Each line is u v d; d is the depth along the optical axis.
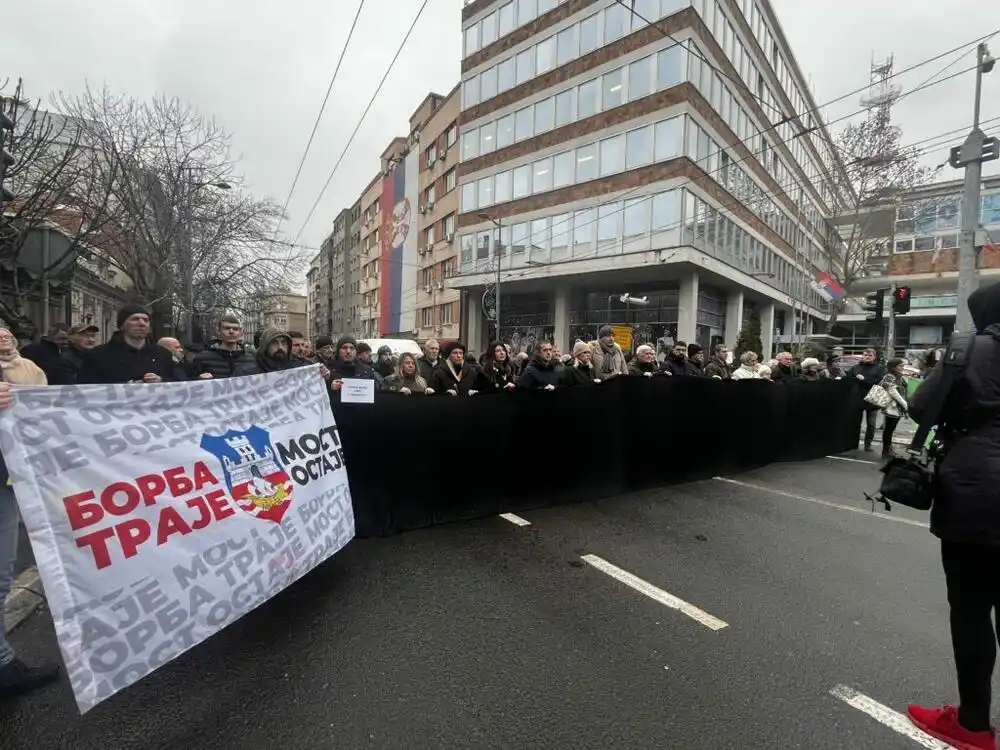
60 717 2.13
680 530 4.52
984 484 1.92
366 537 4.13
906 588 3.47
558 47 23.86
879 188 22.55
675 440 6.12
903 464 2.17
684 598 3.26
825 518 4.94
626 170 21.16
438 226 35.16
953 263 34.19
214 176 17.39
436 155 35.22
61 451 2.05
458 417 4.59
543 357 5.54
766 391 7.21
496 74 26.91
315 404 3.42
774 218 29.25
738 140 22.98
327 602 3.11
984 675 2.01
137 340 4.08
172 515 2.32
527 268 24.31
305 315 107.56
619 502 5.36
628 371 7.57
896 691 2.39
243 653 2.58
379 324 47.56
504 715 2.18
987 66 9.44
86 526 2.04
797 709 2.25
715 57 21.25
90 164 12.15
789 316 35.44
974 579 2.01
